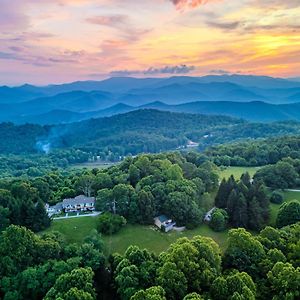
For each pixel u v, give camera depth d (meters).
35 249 80.75
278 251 71.75
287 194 124.69
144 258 73.38
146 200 106.94
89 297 62.94
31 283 72.25
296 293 61.28
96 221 105.12
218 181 137.50
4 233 81.12
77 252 81.25
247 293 58.66
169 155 149.88
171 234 100.56
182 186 113.75
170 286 62.81
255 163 171.50
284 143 181.25
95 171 156.88
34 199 112.00
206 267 66.38
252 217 103.50
